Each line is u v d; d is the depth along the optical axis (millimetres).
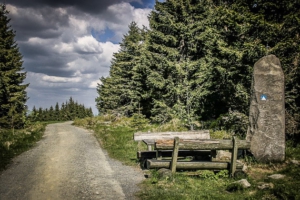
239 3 13961
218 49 14422
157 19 20750
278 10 13211
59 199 6117
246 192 6109
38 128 25578
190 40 18984
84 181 7578
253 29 13117
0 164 9664
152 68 21406
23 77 27688
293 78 11844
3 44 26766
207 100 18188
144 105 29453
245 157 8867
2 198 6203
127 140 15516
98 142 16656
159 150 8609
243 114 13508
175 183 6887
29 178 7953
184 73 18266
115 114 34094
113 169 9148
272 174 7465
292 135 11336
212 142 7652
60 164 9930
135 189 6777
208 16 18469
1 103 25656
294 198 5355
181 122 18000
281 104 8906
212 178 7375
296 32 12352
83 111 89562
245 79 13703
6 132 21047
